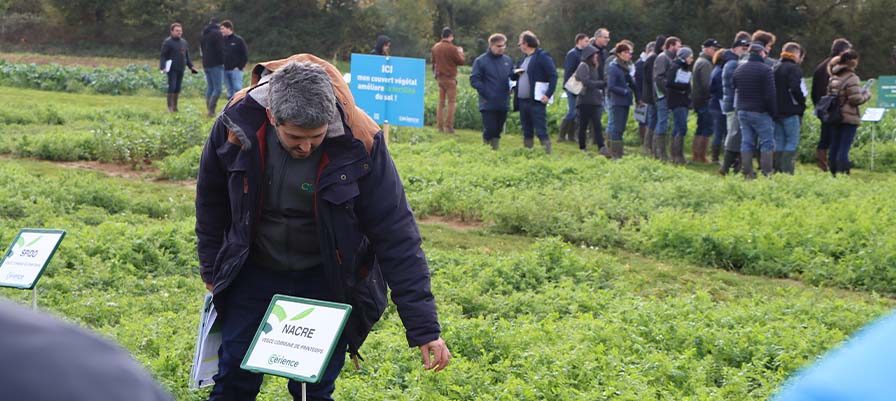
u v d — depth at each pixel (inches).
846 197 566.3
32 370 39.5
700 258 446.3
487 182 573.3
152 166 637.9
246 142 168.7
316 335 161.0
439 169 606.2
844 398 46.0
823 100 691.4
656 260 451.5
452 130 924.0
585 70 727.1
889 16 2283.5
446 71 907.4
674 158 751.1
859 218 477.7
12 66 1294.3
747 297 391.9
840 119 684.7
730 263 441.4
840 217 489.4
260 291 180.1
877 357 46.7
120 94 1262.3
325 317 161.6
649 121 787.4
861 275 414.6
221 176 178.7
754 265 435.8
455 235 482.9
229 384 182.4
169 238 401.7
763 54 636.1
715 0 2303.2
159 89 1290.6
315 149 170.2
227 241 177.3
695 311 334.6
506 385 245.9
